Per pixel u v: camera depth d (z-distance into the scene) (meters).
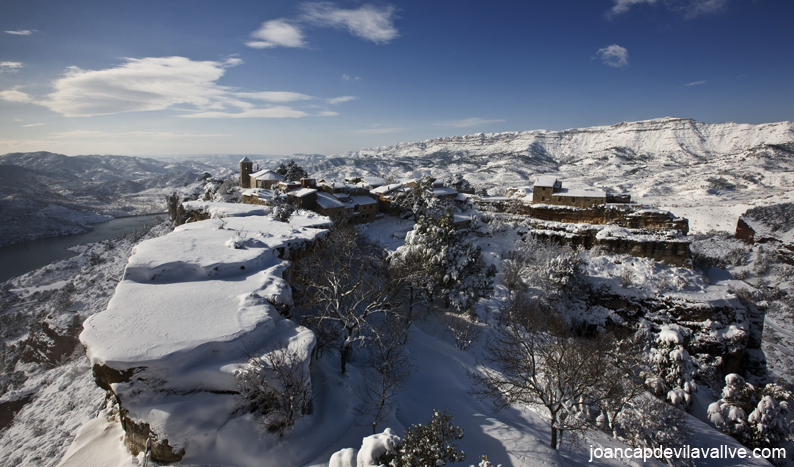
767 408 27.34
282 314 23.27
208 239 31.50
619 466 21.05
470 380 31.20
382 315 38.22
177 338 17.95
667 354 35.25
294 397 17.41
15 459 28.16
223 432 16.45
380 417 20.25
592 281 57.09
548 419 25.92
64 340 60.59
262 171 99.88
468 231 80.38
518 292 54.50
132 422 16.70
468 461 18.75
